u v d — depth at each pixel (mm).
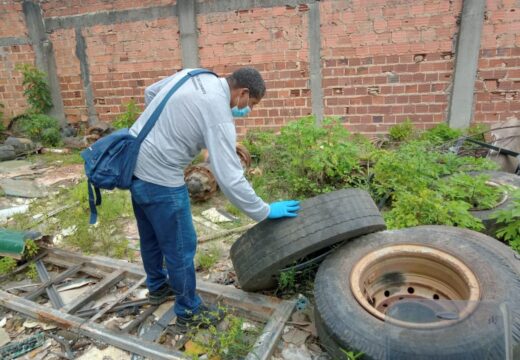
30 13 7609
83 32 7406
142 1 6816
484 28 5352
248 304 2721
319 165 4281
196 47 6719
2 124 8328
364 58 5941
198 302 2561
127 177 2189
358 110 6227
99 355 2416
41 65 7918
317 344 2424
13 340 2611
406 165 4004
